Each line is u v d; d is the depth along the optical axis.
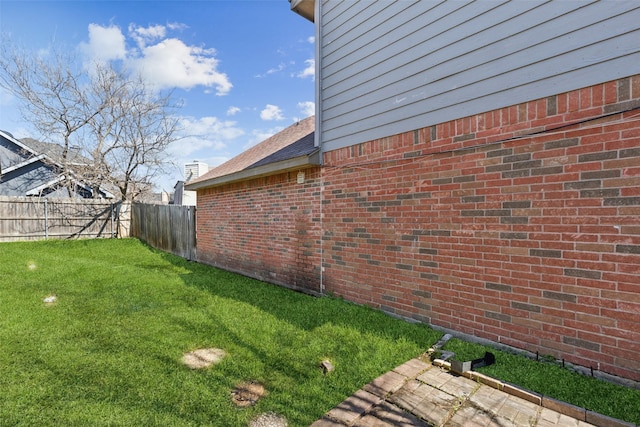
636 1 2.44
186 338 3.66
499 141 3.16
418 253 3.85
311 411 2.37
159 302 5.03
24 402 2.51
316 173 5.31
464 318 3.43
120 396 2.60
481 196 3.29
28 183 18.12
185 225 10.10
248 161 7.88
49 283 6.14
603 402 2.27
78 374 2.91
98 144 15.82
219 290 5.77
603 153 2.58
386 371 2.83
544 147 2.88
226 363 3.10
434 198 3.69
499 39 3.16
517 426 2.13
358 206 4.60
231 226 7.76
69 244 11.98
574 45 2.72
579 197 2.69
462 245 3.44
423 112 3.80
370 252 4.43
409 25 3.94
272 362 3.10
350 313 4.17
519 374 2.65
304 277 5.58
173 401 2.53
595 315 2.62
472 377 2.69
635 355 2.44
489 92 3.23
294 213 5.80
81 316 4.39
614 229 2.53
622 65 2.50
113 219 14.85
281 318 4.19
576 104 2.71
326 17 5.15
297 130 8.62
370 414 2.30
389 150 4.18
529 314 2.97
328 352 3.23
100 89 15.62
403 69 4.01
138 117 16.17
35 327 3.97
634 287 2.44
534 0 2.94
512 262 3.08
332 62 5.02
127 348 3.42
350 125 4.72
